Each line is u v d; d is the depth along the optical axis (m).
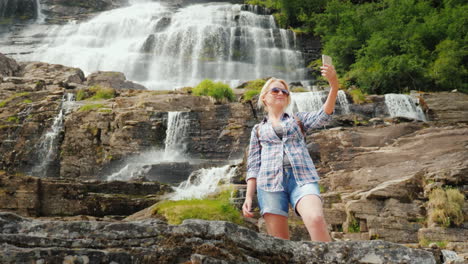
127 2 55.38
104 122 22.56
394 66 31.83
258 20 46.28
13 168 22.48
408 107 24.56
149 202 14.93
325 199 14.62
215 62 40.00
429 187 13.35
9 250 3.04
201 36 41.56
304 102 25.77
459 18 36.34
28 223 3.39
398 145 16.03
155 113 22.67
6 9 49.41
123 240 3.30
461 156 15.00
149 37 41.22
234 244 3.31
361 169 15.59
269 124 4.18
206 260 3.09
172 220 10.60
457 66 32.47
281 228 3.91
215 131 22.83
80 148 22.36
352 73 33.47
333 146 16.66
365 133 16.72
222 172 17.00
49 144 22.80
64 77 30.44
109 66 38.78
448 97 25.45
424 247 10.32
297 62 42.31
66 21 48.22
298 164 3.93
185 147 22.41
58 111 23.70
